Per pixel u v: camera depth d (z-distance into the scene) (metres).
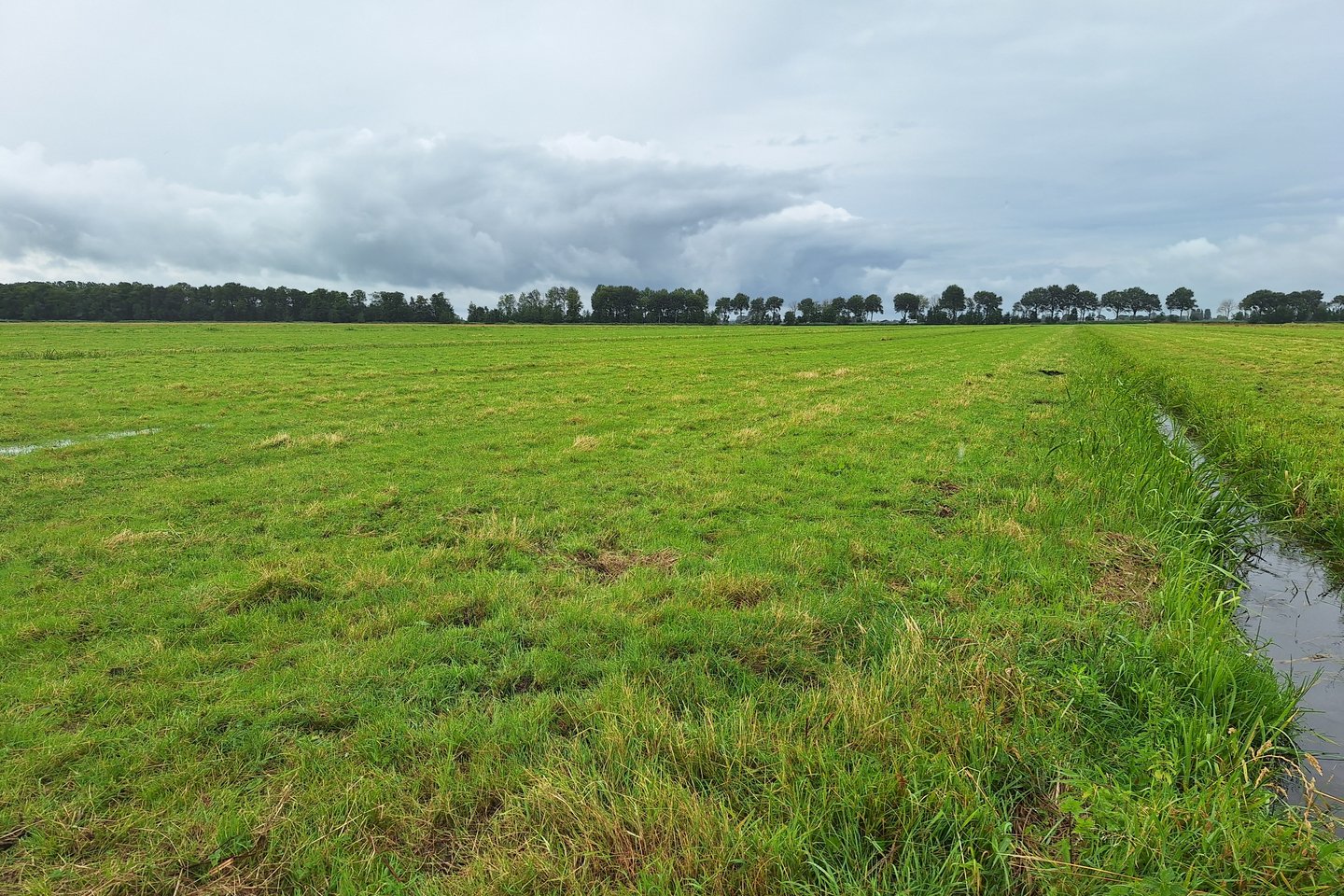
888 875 3.03
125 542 7.62
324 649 5.10
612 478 10.47
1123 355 33.81
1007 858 3.03
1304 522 7.84
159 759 3.88
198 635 5.39
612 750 3.77
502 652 5.05
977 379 22.55
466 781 3.62
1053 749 3.72
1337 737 4.12
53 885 3.00
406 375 26.34
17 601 6.08
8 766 3.79
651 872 2.96
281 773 3.71
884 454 11.55
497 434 14.27
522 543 7.34
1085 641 4.97
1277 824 3.02
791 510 8.61
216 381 23.89
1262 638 5.50
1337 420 13.73
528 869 2.99
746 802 3.38
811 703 4.09
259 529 8.22
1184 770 3.52
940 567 6.47
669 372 27.55
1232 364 28.02
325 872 3.10
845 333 78.69
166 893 2.99
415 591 6.14
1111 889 2.74
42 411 17.22
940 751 3.62
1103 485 8.90
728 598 5.88
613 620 5.43
